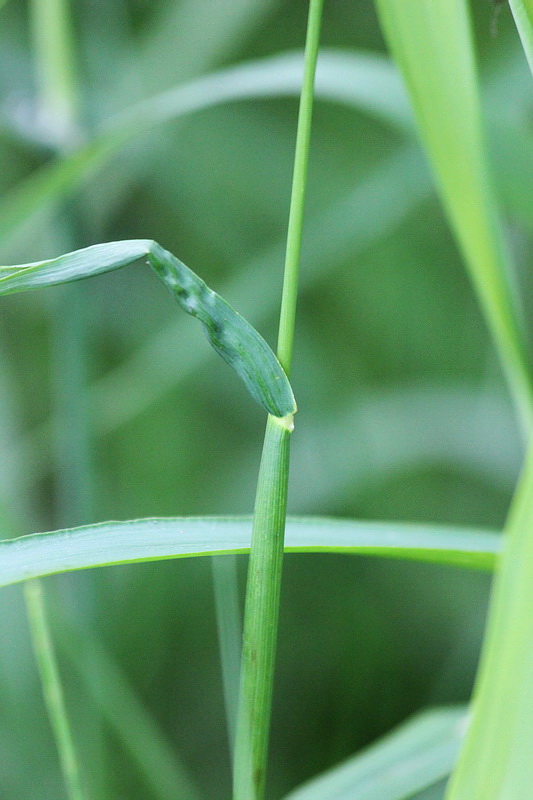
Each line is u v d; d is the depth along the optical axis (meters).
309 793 0.46
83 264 0.40
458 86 0.44
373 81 0.55
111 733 0.81
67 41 0.72
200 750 0.94
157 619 0.95
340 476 0.97
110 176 0.99
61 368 0.77
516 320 0.46
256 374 0.40
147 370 0.96
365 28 1.26
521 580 0.39
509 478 0.96
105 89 1.04
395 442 0.98
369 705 0.97
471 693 0.95
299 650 1.00
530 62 0.41
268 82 0.58
